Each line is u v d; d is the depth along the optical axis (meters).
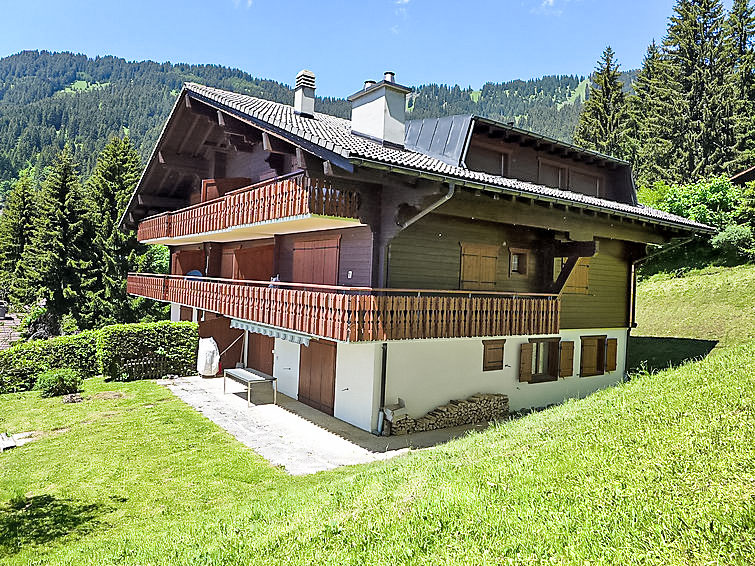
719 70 38.53
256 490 9.28
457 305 12.36
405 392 13.27
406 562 4.75
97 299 29.80
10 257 39.59
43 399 16.27
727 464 5.11
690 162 37.34
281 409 14.98
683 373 9.24
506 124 14.78
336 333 11.07
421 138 15.52
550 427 8.20
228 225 15.53
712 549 3.98
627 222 15.69
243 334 20.41
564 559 4.29
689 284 26.28
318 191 11.88
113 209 31.38
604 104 45.28
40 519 8.27
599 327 17.53
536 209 13.41
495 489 5.80
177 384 18.02
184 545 6.29
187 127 18.50
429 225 13.63
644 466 5.55
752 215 26.19
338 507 6.47
